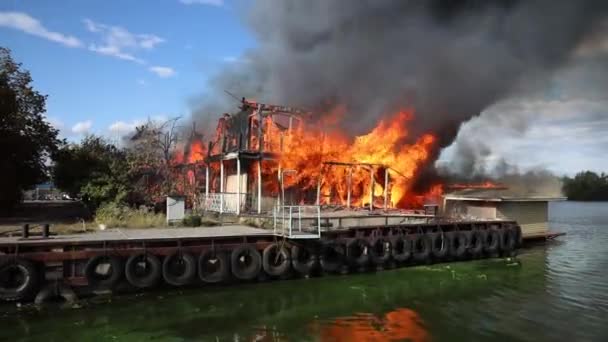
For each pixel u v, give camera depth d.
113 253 15.09
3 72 27.30
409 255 21.34
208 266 16.47
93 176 24.09
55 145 29.34
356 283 18.05
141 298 15.07
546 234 30.36
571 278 19.67
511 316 14.17
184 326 12.67
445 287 17.77
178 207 20.73
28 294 14.12
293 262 17.95
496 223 25.77
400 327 13.01
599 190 107.00
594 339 12.20
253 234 17.38
